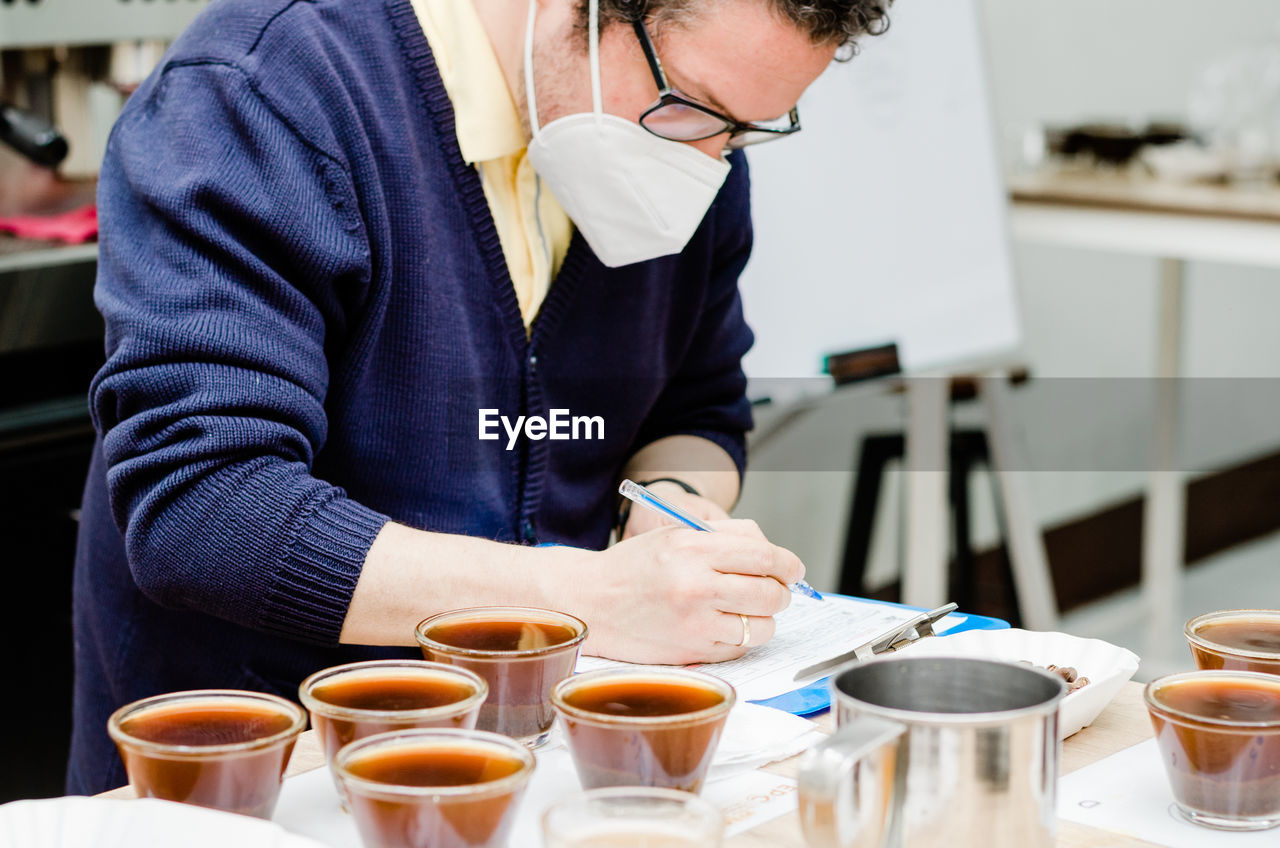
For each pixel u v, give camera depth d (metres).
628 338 1.19
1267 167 2.73
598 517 1.26
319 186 0.99
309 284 0.98
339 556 0.86
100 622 1.11
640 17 0.93
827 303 2.06
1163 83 3.77
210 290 0.91
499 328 1.12
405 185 1.05
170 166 0.96
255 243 0.95
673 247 1.06
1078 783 0.68
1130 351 3.76
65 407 1.69
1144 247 2.49
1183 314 2.69
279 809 0.64
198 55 1.01
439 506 1.10
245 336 0.90
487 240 1.10
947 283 2.21
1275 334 4.13
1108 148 3.00
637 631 0.85
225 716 0.63
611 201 1.02
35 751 1.70
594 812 0.52
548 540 1.19
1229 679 0.67
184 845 0.54
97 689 1.14
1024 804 0.54
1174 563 2.81
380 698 0.65
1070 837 0.61
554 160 1.02
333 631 0.87
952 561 3.25
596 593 0.86
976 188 2.25
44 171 1.96
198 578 0.87
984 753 0.54
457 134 1.07
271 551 0.86
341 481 1.09
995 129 2.29
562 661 0.70
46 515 1.68
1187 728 0.62
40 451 1.67
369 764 0.57
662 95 0.94
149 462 0.87
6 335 1.58
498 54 1.06
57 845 0.54
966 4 2.27
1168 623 2.83
